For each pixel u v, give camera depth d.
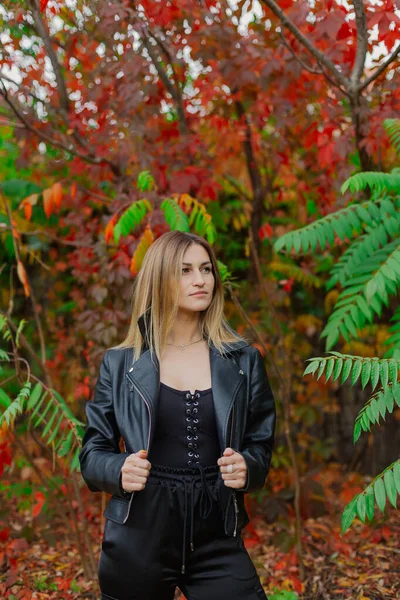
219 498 2.13
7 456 3.28
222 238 5.17
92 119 3.86
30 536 4.09
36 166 4.68
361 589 3.37
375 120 3.43
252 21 3.92
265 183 4.77
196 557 2.13
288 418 3.72
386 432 5.13
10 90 3.92
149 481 2.12
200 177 3.94
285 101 3.83
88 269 4.30
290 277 4.66
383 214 2.98
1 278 5.67
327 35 3.46
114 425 2.29
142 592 2.12
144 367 2.22
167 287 2.27
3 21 3.53
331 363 2.37
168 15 3.52
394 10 3.06
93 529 4.27
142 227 3.67
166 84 3.87
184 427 2.16
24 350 5.59
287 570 3.65
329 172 4.08
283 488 4.50
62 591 3.45
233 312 4.98
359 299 2.94
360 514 2.35
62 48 3.94
